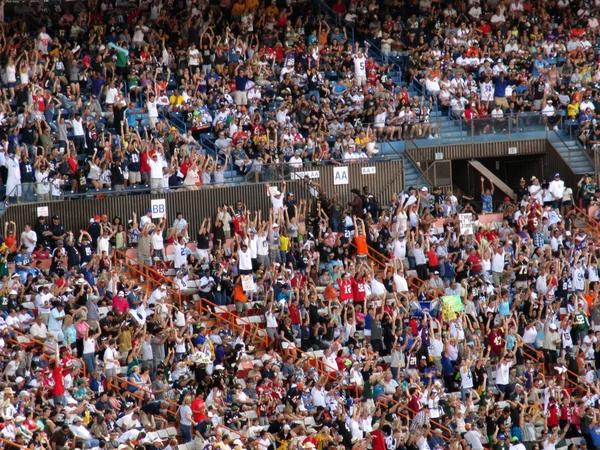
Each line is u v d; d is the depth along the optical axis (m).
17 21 152.75
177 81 154.25
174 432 109.12
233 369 116.00
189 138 141.50
